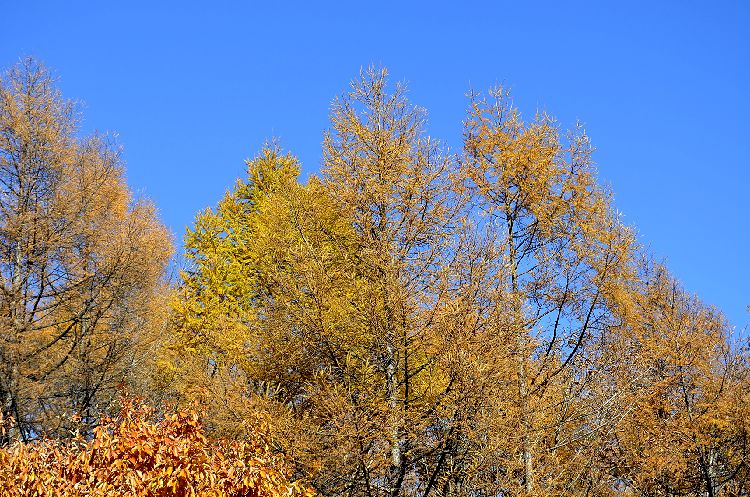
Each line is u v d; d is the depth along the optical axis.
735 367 14.32
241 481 7.75
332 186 12.16
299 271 10.76
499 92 12.89
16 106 16.36
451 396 9.31
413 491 9.80
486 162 12.38
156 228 17.19
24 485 7.55
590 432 11.03
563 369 11.20
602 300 11.66
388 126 12.45
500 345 9.82
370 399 10.02
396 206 11.76
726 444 13.10
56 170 16.30
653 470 12.12
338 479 9.41
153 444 7.75
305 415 9.80
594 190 11.96
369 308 10.27
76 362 14.34
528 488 9.91
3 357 13.40
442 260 10.91
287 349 10.69
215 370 12.72
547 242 11.88
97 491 7.41
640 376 12.06
